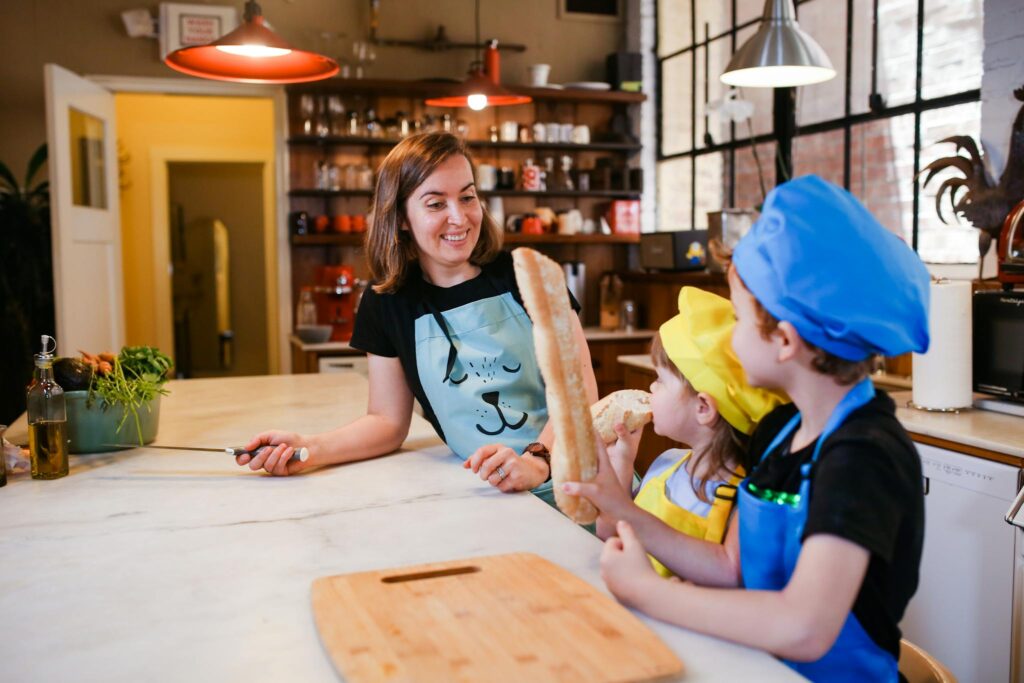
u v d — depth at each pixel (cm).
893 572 80
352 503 139
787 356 81
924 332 83
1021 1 274
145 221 653
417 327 171
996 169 283
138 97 645
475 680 75
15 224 440
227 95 488
